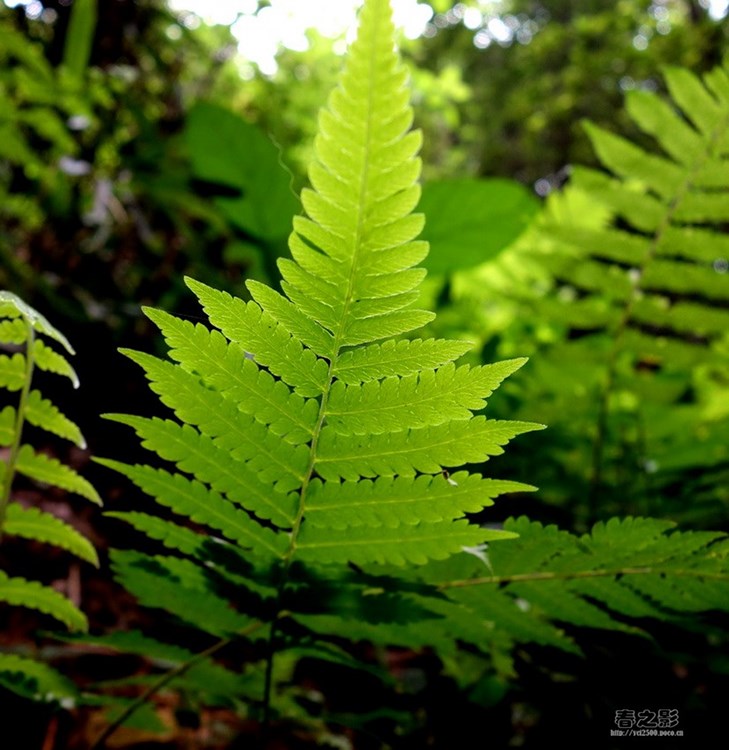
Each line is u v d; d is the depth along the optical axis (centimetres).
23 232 131
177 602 46
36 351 40
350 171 33
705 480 82
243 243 85
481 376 34
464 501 36
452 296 113
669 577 41
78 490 41
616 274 76
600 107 607
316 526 39
